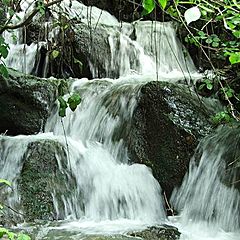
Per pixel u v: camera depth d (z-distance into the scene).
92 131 6.13
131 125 5.73
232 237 4.47
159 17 9.48
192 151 5.21
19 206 4.75
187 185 5.12
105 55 7.98
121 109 5.95
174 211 5.12
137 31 8.95
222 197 4.75
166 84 5.68
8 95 6.33
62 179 5.15
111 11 10.46
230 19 3.01
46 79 6.66
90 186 5.22
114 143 5.82
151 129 5.52
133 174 5.31
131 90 5.99
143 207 5.09
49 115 6.48
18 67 7.95
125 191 5.13
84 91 6.60
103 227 4.52
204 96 6.02
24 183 4.99
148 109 5.59
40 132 6.38
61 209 4.90
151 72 8.44
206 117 5.45
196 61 8.69
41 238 4.06
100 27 8.19
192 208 4.97
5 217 4.49
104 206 5.07
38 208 4.79
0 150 5.59
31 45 7.96
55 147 5.39
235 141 4.88
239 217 4.57
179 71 8.59
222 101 5.84
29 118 6.36
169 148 5.33
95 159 5.50
